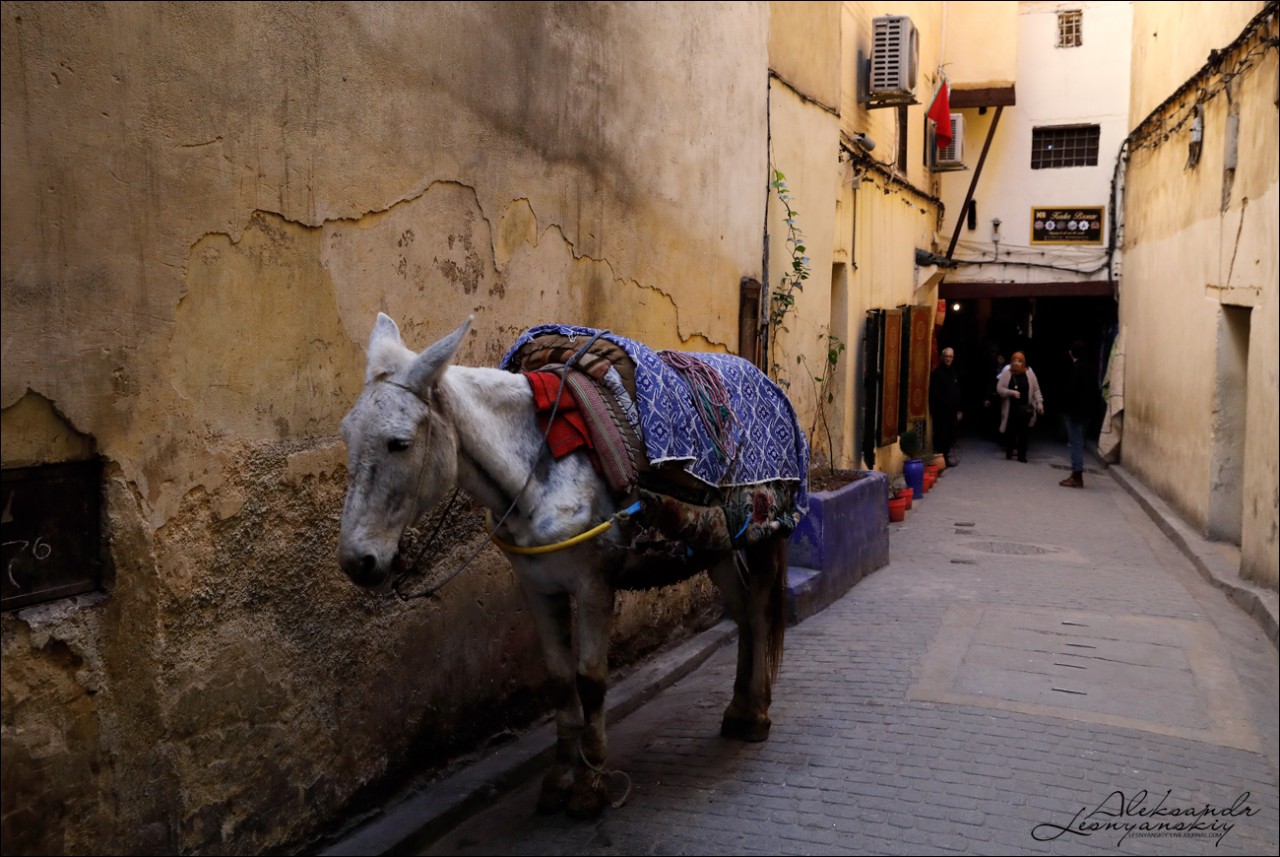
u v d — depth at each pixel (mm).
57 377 2955
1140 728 5270
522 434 3787
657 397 3996
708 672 6285
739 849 4008
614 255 5867
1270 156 8320
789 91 8734
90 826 3082
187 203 3318
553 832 4133
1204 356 10688
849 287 11594
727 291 7375
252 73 3537
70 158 2971
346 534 3199
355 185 3986
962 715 5410
